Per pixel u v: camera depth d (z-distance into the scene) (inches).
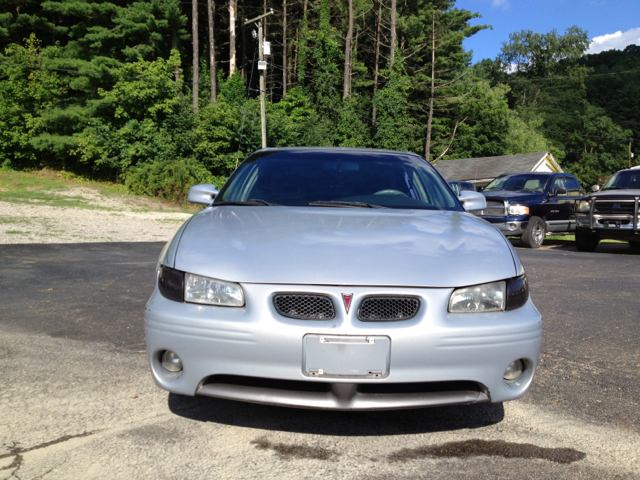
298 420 96.8
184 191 1018.7
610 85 3508.9
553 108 3115.2
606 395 112.7
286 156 146.8
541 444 89.7
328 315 82.6
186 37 1414.9
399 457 84.0
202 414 98.3
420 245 94.0
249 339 81.6
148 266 280.8
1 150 1140.5
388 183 134.3
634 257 385.7
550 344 150.5
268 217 107.3
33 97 1127.6
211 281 85.7
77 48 1258.0
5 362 125.3
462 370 83.7
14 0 1270.9
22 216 598.9
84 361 127.0
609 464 83.2
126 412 98.4
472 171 1523.1
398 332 81.3
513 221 459.2
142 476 76.4
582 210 434.0
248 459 82.2
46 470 77.4
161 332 86.0
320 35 1781.5
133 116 1130.7
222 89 1600.6
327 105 1764.3
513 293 88.9
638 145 2962.6
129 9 1259.2
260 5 2021.4
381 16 1926.7
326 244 92.0
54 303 190.4
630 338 157.5
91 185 1067.3
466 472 79.7
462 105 1988.2
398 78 1667.1
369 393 83.0
